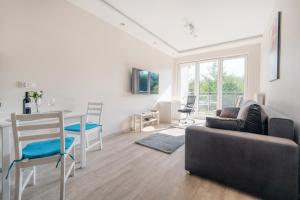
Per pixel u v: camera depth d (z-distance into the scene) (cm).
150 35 404
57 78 246
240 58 492
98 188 160
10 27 195
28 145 153
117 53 358
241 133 158
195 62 573
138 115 402
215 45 477
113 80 349
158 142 302
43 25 227
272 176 136
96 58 309
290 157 129
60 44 248
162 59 538
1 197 146
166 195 149
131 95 405
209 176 171
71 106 266
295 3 165
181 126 453
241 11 289
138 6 275
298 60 155
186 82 600
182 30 373
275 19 241
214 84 542
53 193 151
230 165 156
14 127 118
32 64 217
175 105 550
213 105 547
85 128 215
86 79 291
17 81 203
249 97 466
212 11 291
